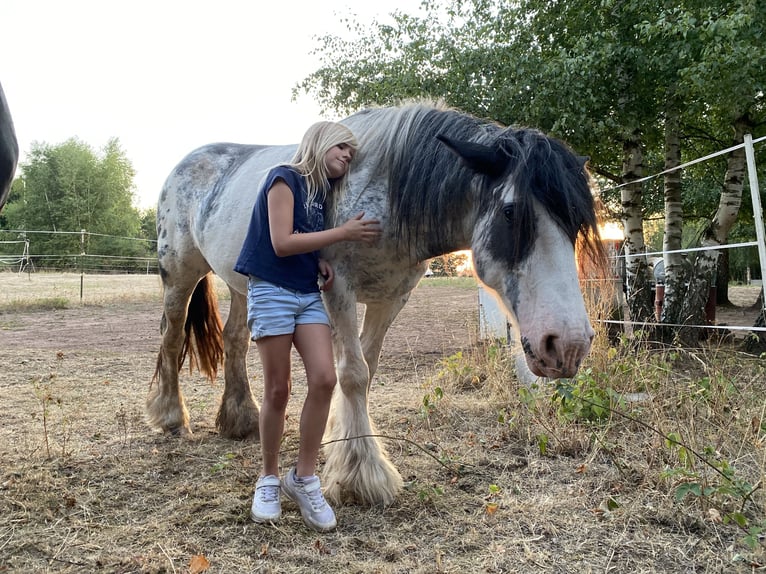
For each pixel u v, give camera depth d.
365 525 2.31
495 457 3.00
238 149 3.80
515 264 2.09
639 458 2.89
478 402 4.07
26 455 3.09
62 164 44.09
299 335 2.25
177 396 3.71
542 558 2.01
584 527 2.22
